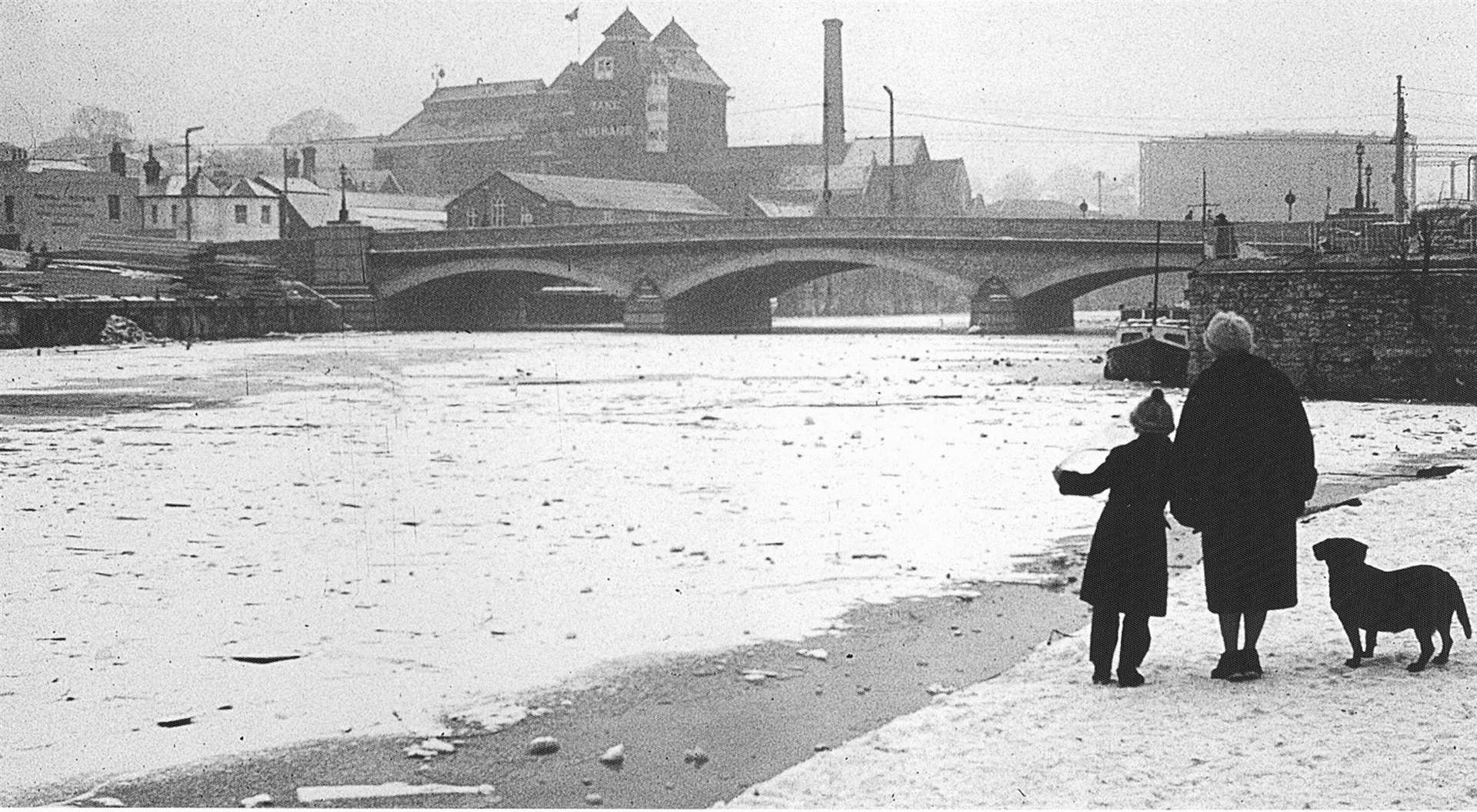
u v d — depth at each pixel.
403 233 104.06
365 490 20.52
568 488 20.67
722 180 162.50
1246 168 130.88
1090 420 31.81
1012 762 7.80
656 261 97.25
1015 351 68.06
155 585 13.65
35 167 116.62
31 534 16.64
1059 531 16.78
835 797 7.46
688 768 8.54
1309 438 9.38
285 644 11.41
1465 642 10.20
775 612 12.54
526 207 135.38
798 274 104.69
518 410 35.62
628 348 73.94
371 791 8.16
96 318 79.00
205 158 166.75
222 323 89.19
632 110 164.50
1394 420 30.62
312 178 153.88
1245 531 9.28
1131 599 9.27
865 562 14.84
